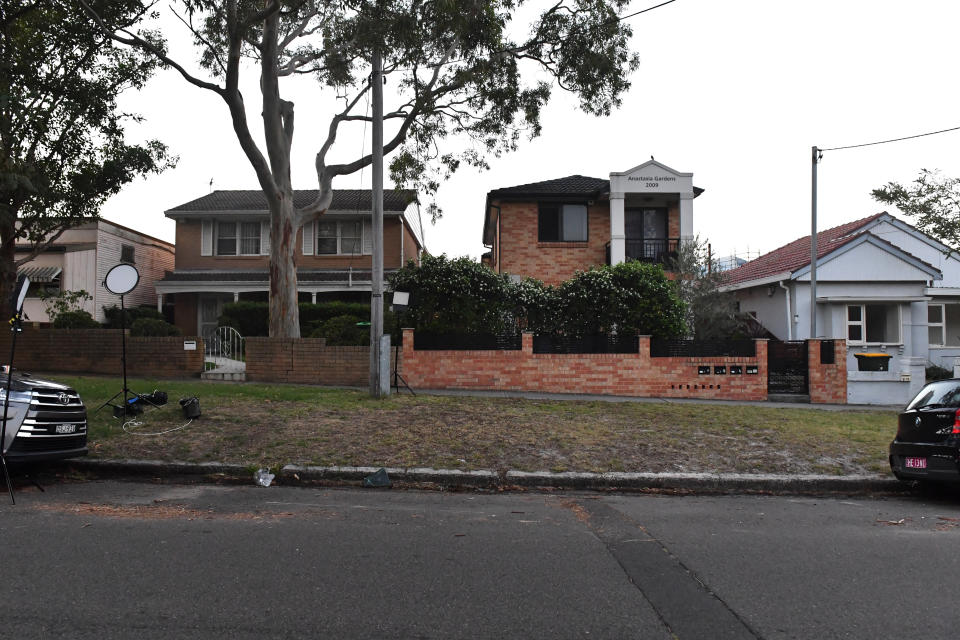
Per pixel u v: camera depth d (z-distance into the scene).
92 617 3.58
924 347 20.52
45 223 15.96
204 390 11.94
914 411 7.44
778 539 5.45
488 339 14.78
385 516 5.96
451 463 7.84
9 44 13.17
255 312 21.25
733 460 8.41
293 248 15.30
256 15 11.94
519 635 3.48
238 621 3.57
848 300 19.98
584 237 22.28
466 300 14.68
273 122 14.76
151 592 3.95
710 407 12.85
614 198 21.12
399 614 3.71
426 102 14.66
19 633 3.36
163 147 16.23
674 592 4.15
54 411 6.81
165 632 3.41
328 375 14.50
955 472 6.93
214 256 23.80
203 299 23.91
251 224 24.02
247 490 6.98
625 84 14.70
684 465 8.13
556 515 6.17
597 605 3.91
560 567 4.60
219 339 15.25
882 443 9.61
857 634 3.55
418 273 14.97
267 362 14.59
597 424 10.29
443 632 3.50
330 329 16.19
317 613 3.70
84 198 15.71
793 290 20.52
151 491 6.80
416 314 14.98
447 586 4.17
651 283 15.27
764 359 15.22
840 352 15.45
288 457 7.86
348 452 8.11
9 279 16.06
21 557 4.53
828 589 4.24
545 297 15.22
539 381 14.78
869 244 20.23
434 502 6.64
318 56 14.88
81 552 4.67
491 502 6.71
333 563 4.56
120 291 9.64
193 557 4.62
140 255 25.28
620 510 6.45
